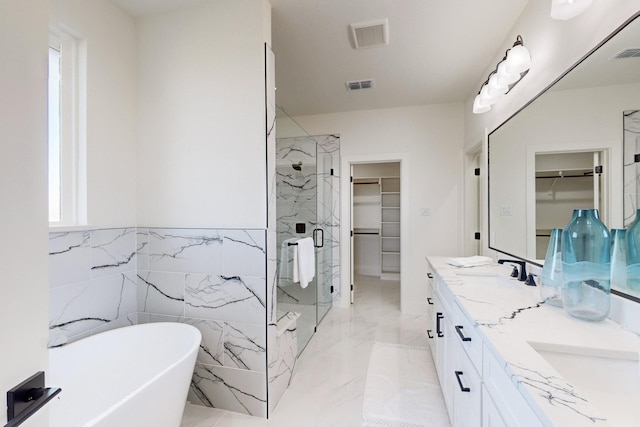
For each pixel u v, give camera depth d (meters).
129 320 1.86
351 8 1.77
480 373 0.97
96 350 1.50
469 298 1.27
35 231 0.53
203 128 1.81
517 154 1.84
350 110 3.53
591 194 1.16
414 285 3.41
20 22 0.51
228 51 1.76
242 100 1.74
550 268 1.18
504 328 0.93
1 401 0.47
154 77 1.89
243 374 1.71
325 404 1.78
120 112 1.83
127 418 1.07
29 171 0.52
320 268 3.22
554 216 1.43
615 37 1.02
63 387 1.38
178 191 1.85
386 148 3.47
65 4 1.54
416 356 2.36
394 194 5.59
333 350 2.48
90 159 1.65
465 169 3.16
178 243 1.84
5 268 0.49
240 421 1.65
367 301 3.93
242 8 1.73
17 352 0.50
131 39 1.90
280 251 2.44
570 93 1.29
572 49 1.29
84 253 1.60
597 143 1.12
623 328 0.93
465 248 3.15
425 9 1.77
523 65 1.55
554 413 0.54
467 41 2.10
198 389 1.79
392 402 1.77
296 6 1.75
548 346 0.83
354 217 5.77
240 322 1.72
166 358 1.66
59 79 1.59
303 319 2.62
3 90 0.48
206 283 1.79
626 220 0.97
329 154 3.63
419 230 3.38
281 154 2.42
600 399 0.75
